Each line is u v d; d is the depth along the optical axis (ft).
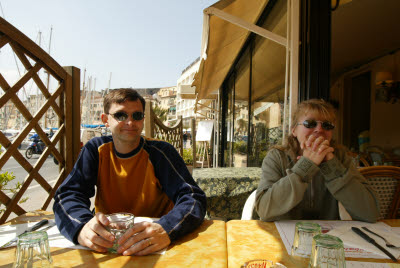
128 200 5.73
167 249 3.39
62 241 3.70
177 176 5.31
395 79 19.24
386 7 13.06
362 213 4.52
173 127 19.51
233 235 3.84
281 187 4.58
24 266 2.59
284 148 5.83
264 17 13.55
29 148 42.06
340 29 15.83
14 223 4.42
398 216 6.49
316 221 4.50
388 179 5.66
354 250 3.30
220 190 9.86
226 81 30.22
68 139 8.07
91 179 5.44
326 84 8.04
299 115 5.44
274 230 4.04
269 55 12.97
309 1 8.14
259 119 14.79
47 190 7.28
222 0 7.68
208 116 56.18
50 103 7.30
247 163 17.74
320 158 4.57
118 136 5.26
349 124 25.44
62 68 7.75
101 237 3.38
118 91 5.32
